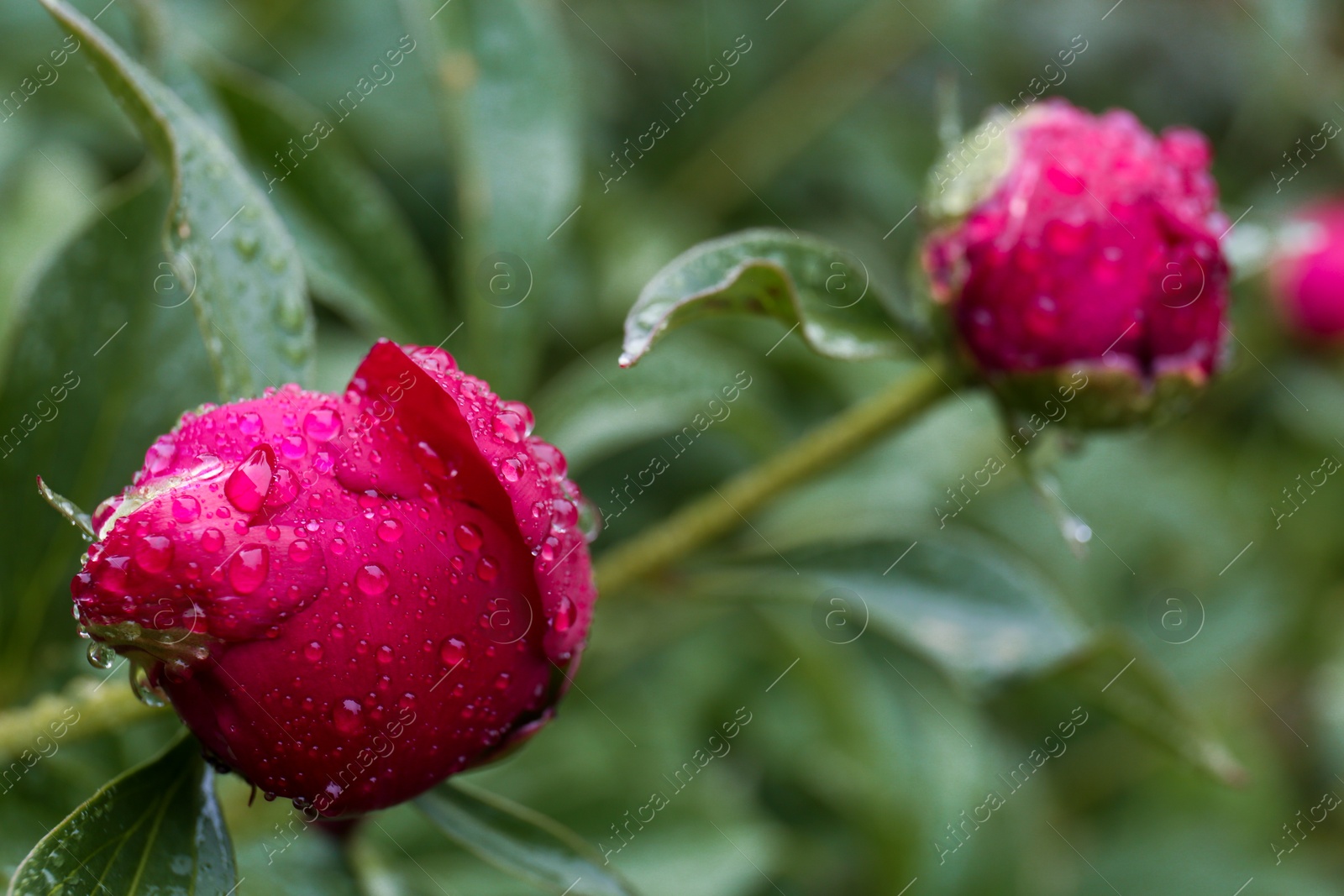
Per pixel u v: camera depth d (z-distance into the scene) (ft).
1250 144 3.17
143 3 1.93
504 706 1.71
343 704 1.68
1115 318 1.88
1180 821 2.56
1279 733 2.85
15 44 2.09
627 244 2.32
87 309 1.85
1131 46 3.32
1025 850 2.21
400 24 2.24
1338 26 2.95
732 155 2.64
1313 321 2.77
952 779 2.18
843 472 2.37
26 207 2.04
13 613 1.85
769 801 2.28
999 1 3.03
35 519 1.85
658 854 2.10
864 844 2.23
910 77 3.15
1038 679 1.98
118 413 1.86
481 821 1.78
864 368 2.42
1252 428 2.90
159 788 1.71
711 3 2.59
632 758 2.14
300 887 1.84
